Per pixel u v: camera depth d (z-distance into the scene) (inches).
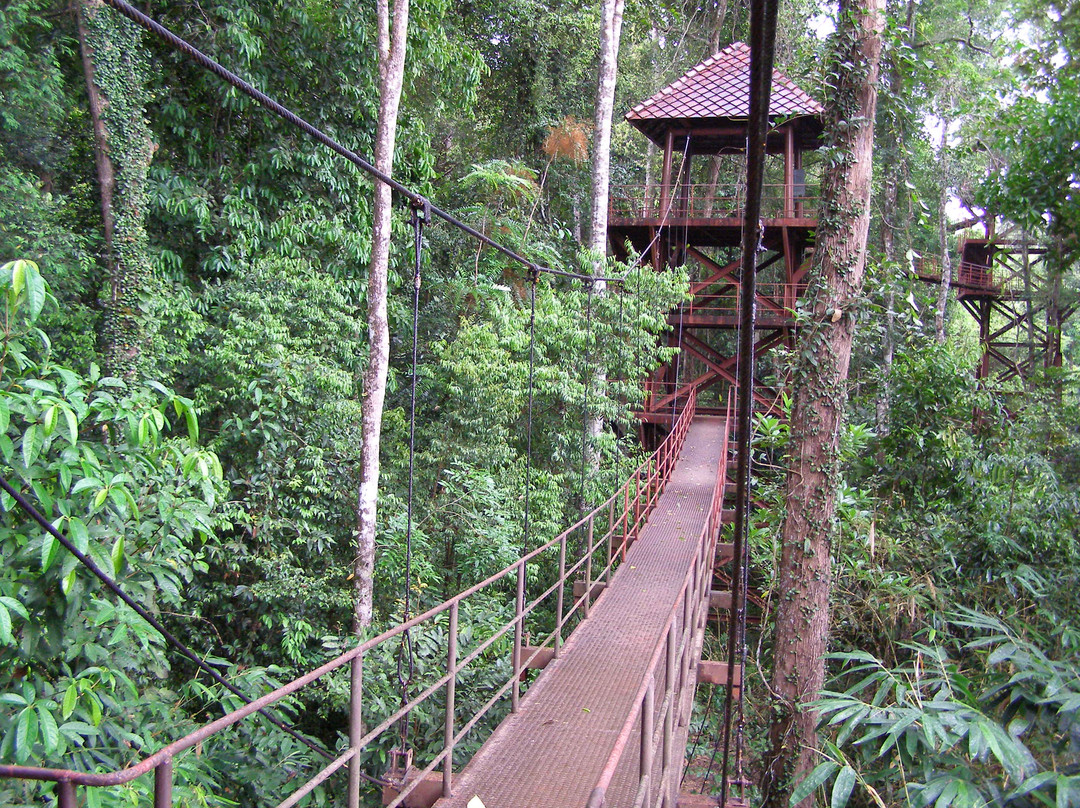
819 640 320.2
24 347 151.5
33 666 155.7
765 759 323.9
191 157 528.7
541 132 909.8
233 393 452.8
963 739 179.0
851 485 389.7
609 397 615.5
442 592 513.7
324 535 441.7
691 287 758.5
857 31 325.1
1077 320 948.6
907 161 562.6
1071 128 349.7
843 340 331.6
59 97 394.3
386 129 456.4
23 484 144.1
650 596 358.6
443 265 732.0
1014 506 342.6
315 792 264.5
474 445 556.7
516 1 829.8
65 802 79.8
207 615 433.1
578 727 225.3
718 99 740.7
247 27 517.3
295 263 514.0
